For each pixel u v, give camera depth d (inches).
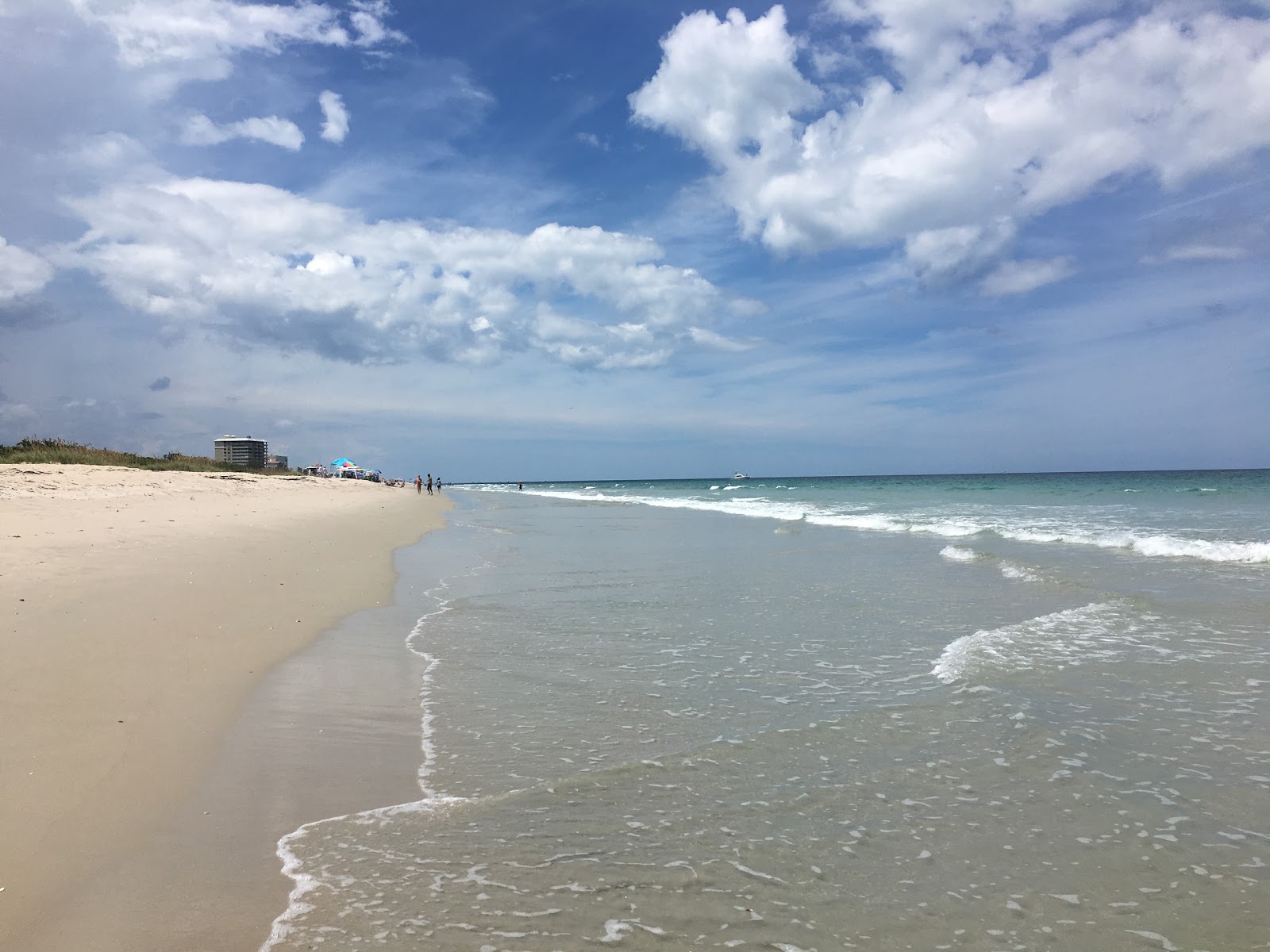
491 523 1181.7
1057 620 366.0
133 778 175.0
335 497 1494.8
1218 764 197.6
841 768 197.6
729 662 301.3
